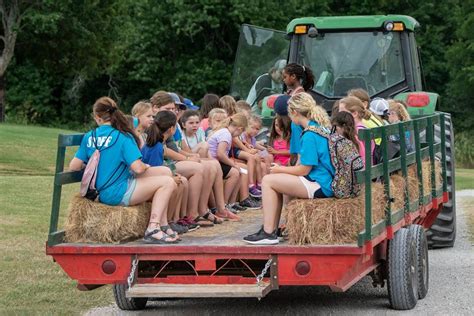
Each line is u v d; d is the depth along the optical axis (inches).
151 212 351.6
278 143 492.7
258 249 327.9
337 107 415.2
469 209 775.1
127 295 328.2
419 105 556.7
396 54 603.8
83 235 347.3
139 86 2255.2
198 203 408.5
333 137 343.3
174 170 390.0
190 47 2121.1
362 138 331.0
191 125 450.3
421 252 404.2
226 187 454.3
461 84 2121.1
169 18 2063.2
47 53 1939.0
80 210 346.6
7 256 494.3
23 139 1321.4
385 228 362.0
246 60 684.1
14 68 2245.3
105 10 1886.1
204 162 413.4
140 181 355.3
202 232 382.0
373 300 408.2
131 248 334.6
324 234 331.6
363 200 335.9
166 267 365.4
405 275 375.9
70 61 1967.3
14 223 602.5
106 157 351.9
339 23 604.4
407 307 381.7
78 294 415.8
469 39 2107.5
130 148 353.1
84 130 2226.9
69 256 340.2
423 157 446.9
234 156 492.7
